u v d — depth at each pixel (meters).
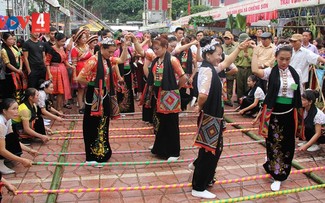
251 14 12.27
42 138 5.31
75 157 4.94
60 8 14.49
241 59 7.95
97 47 7.14
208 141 3.61
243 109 7.20
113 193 3.89
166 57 4.66
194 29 18.33
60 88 7.04
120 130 5.98
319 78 7.39
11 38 6.36
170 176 4.34
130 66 7.23
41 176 4.31
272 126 3.98
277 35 12.09
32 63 6.80
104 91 4.49
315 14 9.52
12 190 3.50
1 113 4.10
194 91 3.89
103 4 61.81
